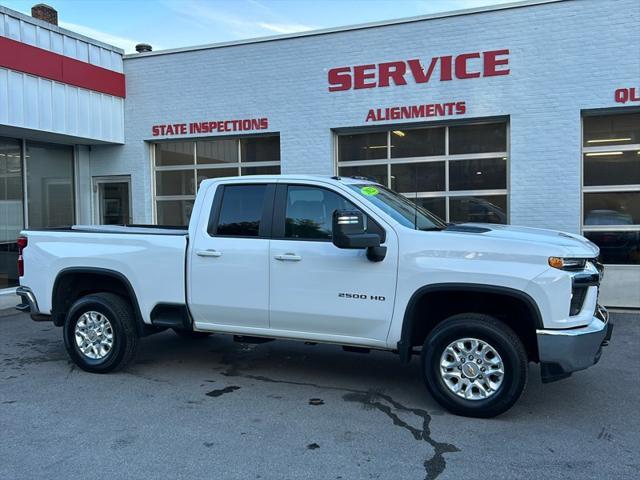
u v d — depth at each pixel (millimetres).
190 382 5680
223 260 5434
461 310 4992
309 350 6984
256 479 3629
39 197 12211
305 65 11398
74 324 6051
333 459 3912
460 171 10766
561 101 9773
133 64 12836
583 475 3662
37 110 10812
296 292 5172
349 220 4605
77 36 11711
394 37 10719
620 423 4559
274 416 4730
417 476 3658
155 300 5734
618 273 9656
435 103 10508
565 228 9867
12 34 10281
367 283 4918
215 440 4238
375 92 10914
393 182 11250
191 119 12375
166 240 5691
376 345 4992
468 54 10258
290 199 5340
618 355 6629
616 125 9875
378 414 4770
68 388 5488
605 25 9477
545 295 4414
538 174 9969
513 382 4477
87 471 3736
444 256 4684
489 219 10578
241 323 5480
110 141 12594
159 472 3723
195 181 12852
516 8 9938
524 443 4160
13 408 4930
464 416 4680
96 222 13375
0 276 11133
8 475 3676
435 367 4750
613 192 9898
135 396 5250
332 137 11414
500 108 10117
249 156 12328
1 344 7359
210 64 12156
